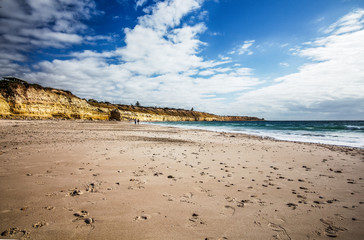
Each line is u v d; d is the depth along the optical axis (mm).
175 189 4223
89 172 5273
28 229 2488
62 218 2803
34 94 49312
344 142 14875
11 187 3959
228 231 2643
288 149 10852
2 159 6316
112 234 2467
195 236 2498
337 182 5000
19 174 4828
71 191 3881
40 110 48625
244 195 4000
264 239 2473
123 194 3830
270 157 8430
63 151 8102
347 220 3029
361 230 2736
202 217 3018
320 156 8742
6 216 2797
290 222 2938
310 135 21766
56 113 52500
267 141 15211
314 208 3445
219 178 5160
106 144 10930
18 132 15641
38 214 2893
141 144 11672
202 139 16344
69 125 30266
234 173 5723
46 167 5578
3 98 43250
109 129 25875
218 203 3568
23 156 6852
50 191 3826
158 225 2732
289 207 3469
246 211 3270
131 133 20750
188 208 3318
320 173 5887
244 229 2705
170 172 5594
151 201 3549
